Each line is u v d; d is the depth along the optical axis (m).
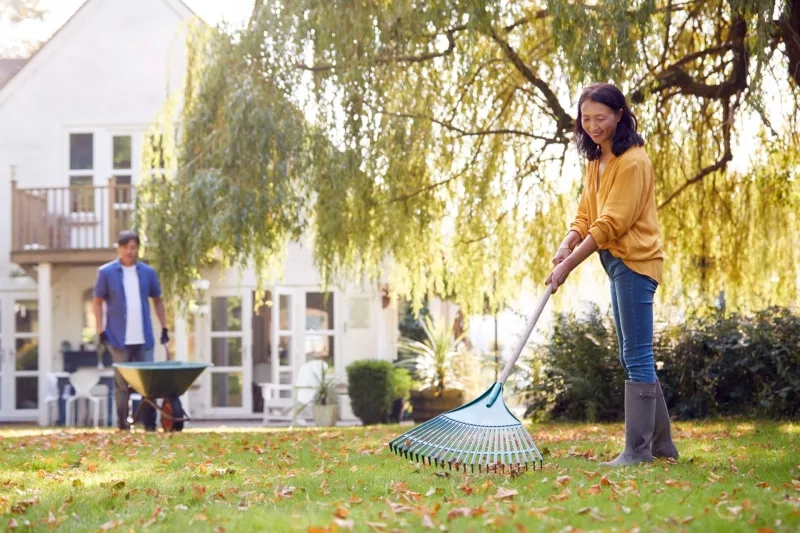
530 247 10.94
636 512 3.30
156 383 9.37
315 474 4.75
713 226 10.41
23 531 3.46
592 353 11.09
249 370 17.88
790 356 10.00
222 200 9.73
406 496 3.74
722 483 4.07
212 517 3.45
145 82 18.06
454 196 10.66
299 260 17.67
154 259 10.33
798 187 9.95
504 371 4.46
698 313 10.85
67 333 17.80
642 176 4.71
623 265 4.76
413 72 9.80
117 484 4.50
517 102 10.52
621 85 7.79
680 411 10.58
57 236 16.95
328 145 9.70
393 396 15.91
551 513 3.31
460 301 11.40
